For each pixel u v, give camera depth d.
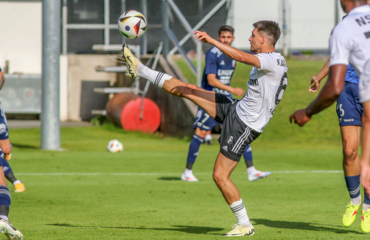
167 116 67.81
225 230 17.86
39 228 17.95
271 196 26.22
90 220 19.73
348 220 18.08
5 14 78.19
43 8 46.47
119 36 79.56
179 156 45.62
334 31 12.90
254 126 16.62
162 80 17.61
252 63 15.91
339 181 31.92
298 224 19.00
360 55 12.60
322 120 64.19
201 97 17.45
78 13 79.56
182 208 22.56
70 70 79.06
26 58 78.75
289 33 91.44
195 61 75.75
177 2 75.69
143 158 44.06
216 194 26.64
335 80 12.38
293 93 71.00
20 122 73.44
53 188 28.47
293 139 59.31
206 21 74.69
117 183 30.62
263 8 88.69
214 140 59.75
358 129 18.47
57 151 48.09
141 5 76.62
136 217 20.42
